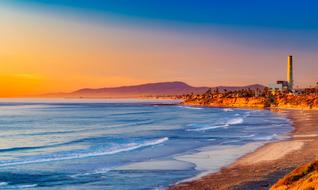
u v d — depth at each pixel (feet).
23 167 122.93
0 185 97.45
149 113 565.53
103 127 299.79
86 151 161.07
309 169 77.87
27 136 231.91
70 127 300.20
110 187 93.91
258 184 89.40
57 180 102.83
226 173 106.52
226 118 425.69
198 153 149.79
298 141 179.73
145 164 125.90
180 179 101.04
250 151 151.43
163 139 204.74
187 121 373.61
